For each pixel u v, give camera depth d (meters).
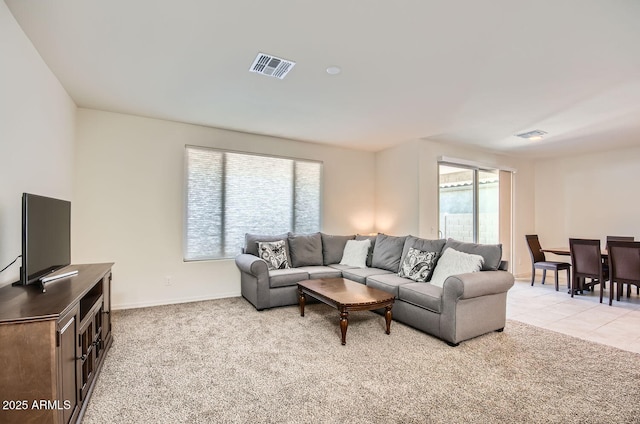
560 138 5.04
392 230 5.60
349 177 5.76
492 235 6.16
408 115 3.97
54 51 2.49
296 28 2.18
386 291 3.56
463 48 2.42
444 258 3.50
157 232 4.11
